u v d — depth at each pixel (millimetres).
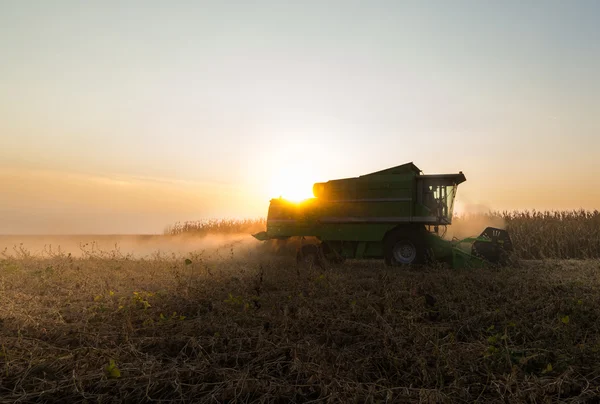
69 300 7230
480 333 5125
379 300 6598
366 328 5262
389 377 4051
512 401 3410
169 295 7246
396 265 12836
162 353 4547
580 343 4758
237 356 4324
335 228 13602
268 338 4852
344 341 5020
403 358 4262
